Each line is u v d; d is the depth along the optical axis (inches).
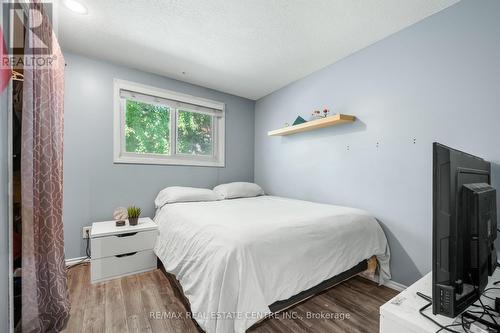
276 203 96.5
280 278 50.2
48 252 53.9
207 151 132.6
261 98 144.3
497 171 57.7
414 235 73.4
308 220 63.3
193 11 68.9
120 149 102.3
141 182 106.9
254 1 65.0
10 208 39.6
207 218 64.8
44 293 53.4
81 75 92.8
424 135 71.5
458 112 64.6
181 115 122.7
